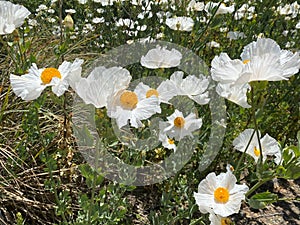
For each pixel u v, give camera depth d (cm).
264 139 72
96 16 160
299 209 113
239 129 110
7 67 114
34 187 96
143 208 104
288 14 154
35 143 100
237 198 61
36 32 134
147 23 138
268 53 53
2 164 90
